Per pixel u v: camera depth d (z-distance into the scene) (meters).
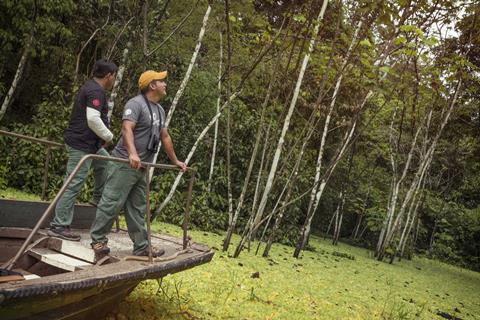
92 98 4.64
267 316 5.77
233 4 10.57
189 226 12.70
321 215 22.70
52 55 12.71
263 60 12.69
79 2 12.94
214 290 6.46
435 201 24.92
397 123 19.73
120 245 4.80
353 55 11.05
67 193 4.60
